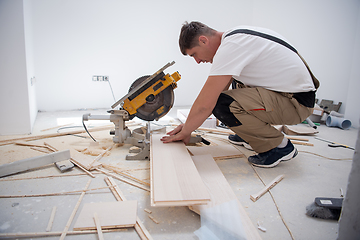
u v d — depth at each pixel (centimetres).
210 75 128
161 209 110
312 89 138
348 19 313
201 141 201
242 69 132
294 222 103
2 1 217
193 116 138
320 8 347
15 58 228
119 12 386
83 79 390
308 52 373
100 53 390
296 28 387
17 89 233
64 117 331
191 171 117
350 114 309
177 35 419
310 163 171
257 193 123
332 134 263
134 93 185
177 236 93
